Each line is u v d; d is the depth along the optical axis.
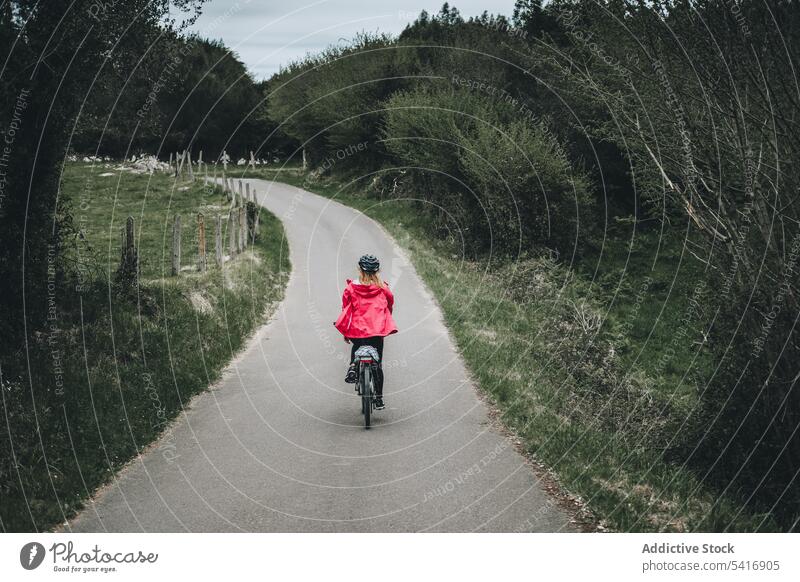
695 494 6.19
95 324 10.20
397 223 29.12
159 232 23.05
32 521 5.30
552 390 9.69
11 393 7.45
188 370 9.66
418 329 13.38
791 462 6.69
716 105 6.93
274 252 22.03
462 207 25.94
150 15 11.55
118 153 44.81
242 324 12.85
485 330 13.55
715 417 7.31
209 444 7.20
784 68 6.71
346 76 39.31
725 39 6.88
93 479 6.17
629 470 6.61
